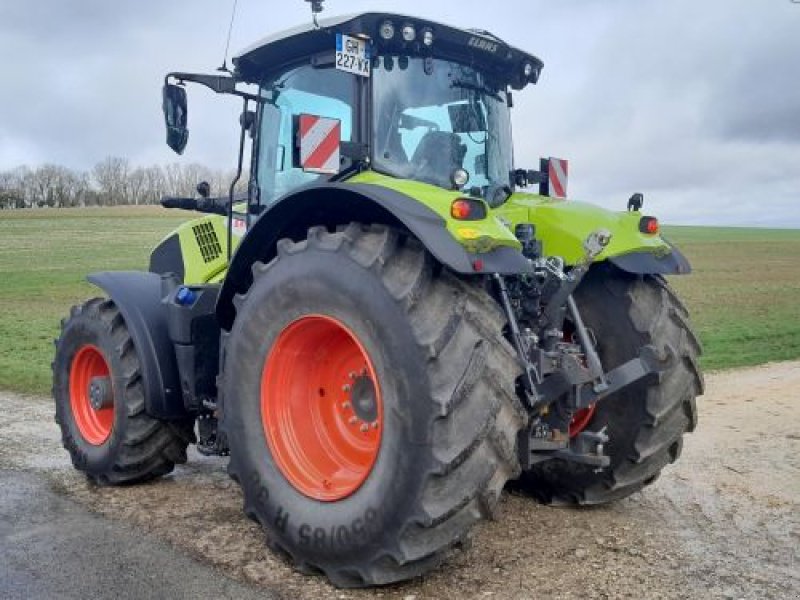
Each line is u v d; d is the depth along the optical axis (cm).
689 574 362
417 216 326
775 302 2030
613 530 421
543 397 373
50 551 393
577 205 446
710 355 1125
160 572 366
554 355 378
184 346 472
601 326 439
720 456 567
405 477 321
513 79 474
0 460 574
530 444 384
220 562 378
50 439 638
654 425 427
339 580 348
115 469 500
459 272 321
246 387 388
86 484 516
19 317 1803
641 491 489
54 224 5378
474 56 443
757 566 372
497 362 329
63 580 357
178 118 471
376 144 402
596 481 445
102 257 3647
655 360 388
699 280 2797
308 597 341
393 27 395
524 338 374
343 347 385
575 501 455
